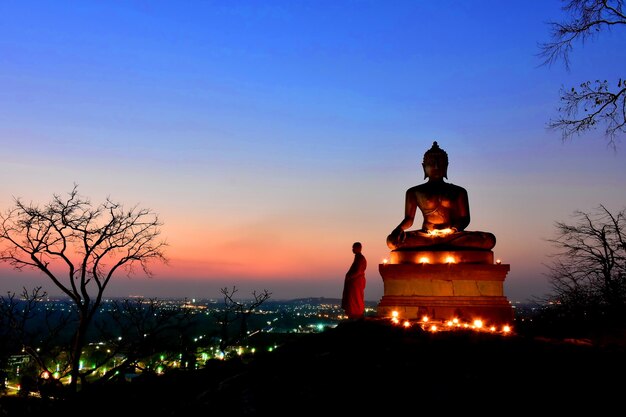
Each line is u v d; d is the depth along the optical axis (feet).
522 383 33.99
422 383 34.47
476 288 65.57
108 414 45.98
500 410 30.55
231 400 35.88
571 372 35.81
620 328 54.13
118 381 58.90
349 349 43.86
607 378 34.55
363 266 66.18
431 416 30.35
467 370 36.45
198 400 38.01
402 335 48.26
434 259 67.56
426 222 73.72
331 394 34.09
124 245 88.12
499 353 40.57
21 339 74.49
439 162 74.69
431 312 64.80
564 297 81.76
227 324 84.58
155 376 52.80
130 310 78.38
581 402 31.12
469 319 63.93
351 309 65.36
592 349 42.34
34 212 82.23
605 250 84.48
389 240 71.05
